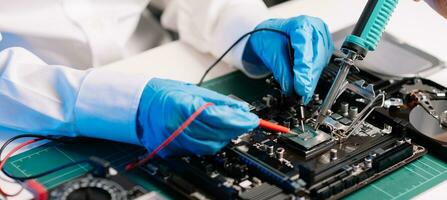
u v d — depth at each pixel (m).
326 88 1.75
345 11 2.24
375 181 1.42
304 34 1.69
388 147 1.48
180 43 2.12
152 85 1.50
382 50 1.92
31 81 1.62
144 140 1.49
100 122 1.52
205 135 1.40
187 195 1.33
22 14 2.06
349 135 1.52
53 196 1.21
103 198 1.19
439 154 1.52
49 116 1.58
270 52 1.75
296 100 1.64
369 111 1.60
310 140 1.48
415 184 1.42
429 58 1.95
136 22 2.30
